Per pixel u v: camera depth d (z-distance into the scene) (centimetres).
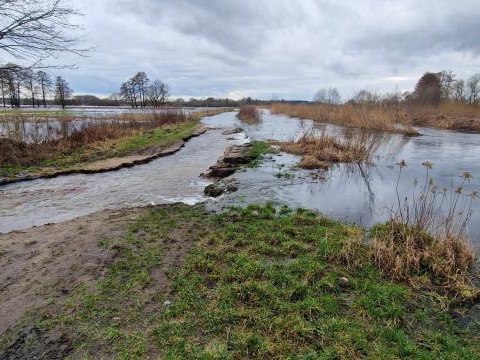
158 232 648
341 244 584
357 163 1373
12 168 1338
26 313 416
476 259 564
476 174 1208
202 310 419
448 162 1428
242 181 1090
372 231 662
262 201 877
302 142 1695
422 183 1074
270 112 5481
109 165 1404
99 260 538
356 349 359
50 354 356
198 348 358
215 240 608
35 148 1562
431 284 484
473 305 443
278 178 1127
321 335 377
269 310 418
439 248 546
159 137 2161
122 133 2138
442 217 755
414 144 1944
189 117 3794
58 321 402
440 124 3038
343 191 978
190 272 504
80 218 770
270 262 533
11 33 1446
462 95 5116
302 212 776
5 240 639
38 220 838
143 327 393
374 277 494
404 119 2869
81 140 1809
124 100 9512
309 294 450
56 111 5438
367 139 1795
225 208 813
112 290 461
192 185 1127
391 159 1484
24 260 549
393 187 1025
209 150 1850
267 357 349
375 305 430
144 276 492
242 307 425
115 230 657
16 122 2220
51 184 1172
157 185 1134
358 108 2975
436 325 404
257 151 1559
